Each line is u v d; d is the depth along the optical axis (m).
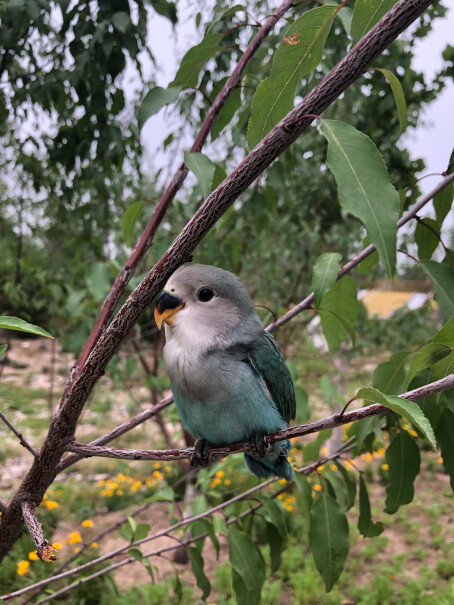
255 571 0.30
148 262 0.57
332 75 0.11
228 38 0.36
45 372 1.54
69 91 0.39
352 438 0.32
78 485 0.82
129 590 0.55
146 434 1.05
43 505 0.65
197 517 0.33
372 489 0.79
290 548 0.62
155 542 0.65
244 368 0.21
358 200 0.11
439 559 0.61
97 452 0.16
